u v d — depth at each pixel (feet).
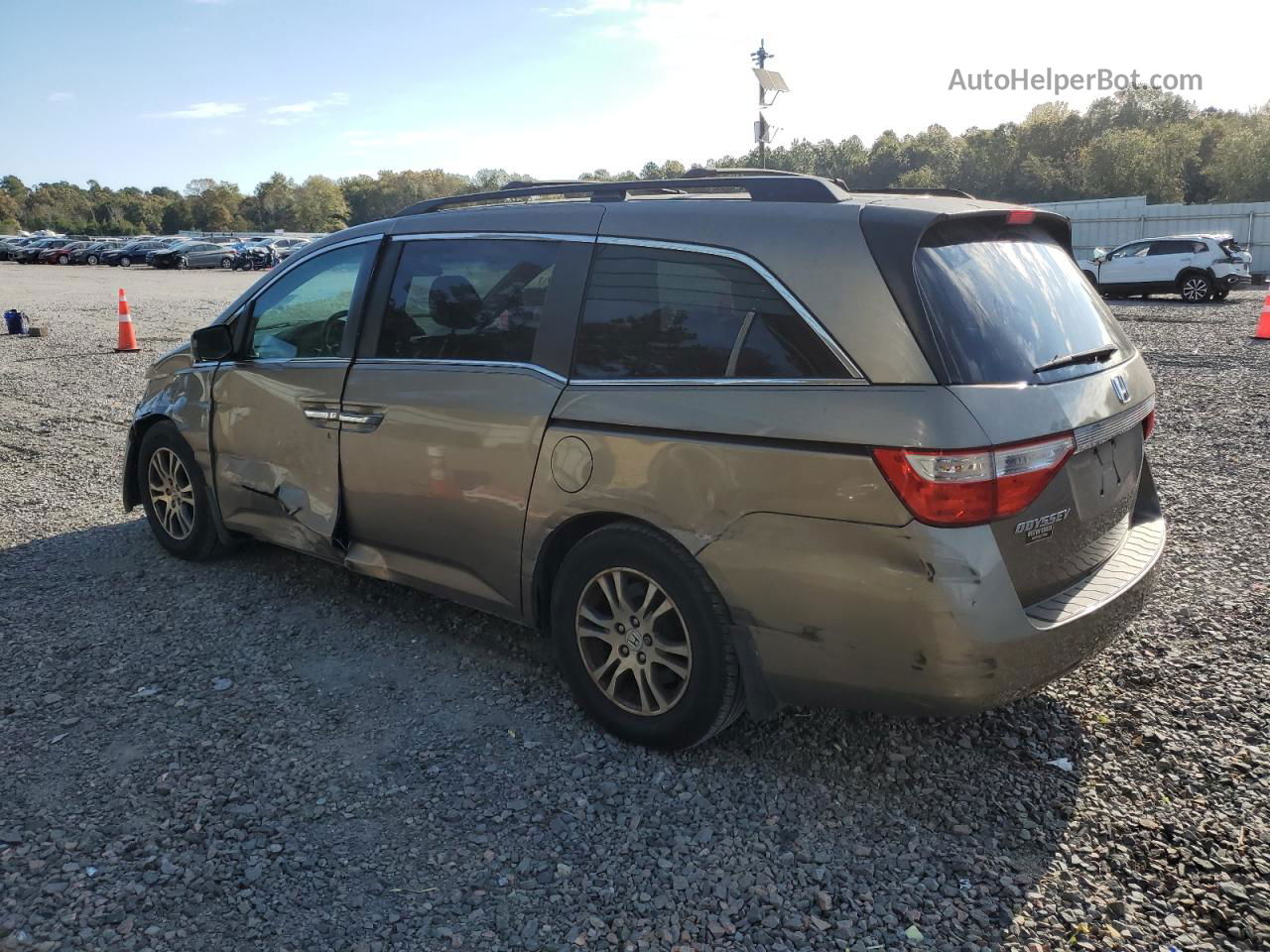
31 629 13.92
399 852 9.07
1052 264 10.81
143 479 16.94
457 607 14.67
